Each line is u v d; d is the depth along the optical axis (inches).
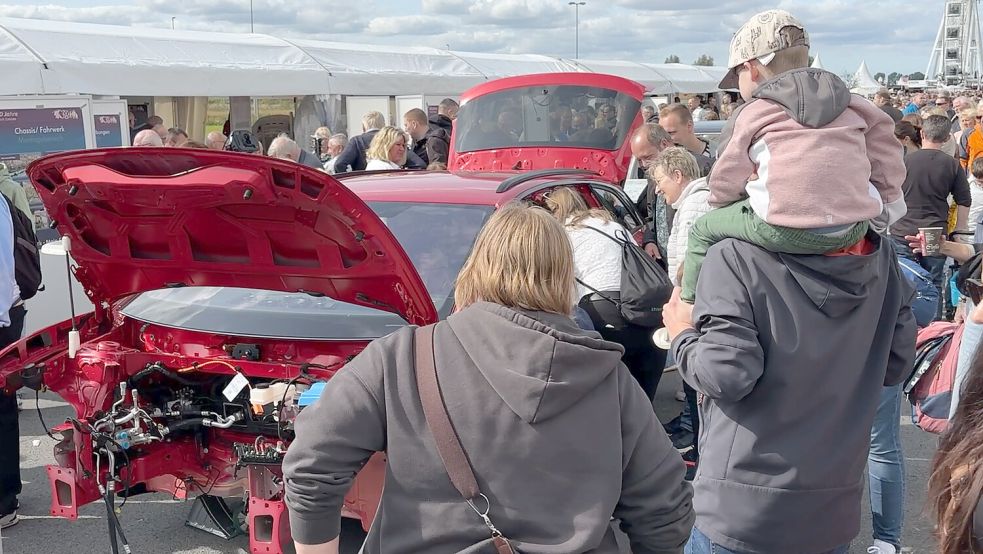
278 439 127.0
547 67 840.9
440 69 703.7
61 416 229.5
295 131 607.8
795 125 84.6
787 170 83.2
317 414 69.0
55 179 114.3
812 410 87.4
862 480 92.5
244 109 619.2
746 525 88.4
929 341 120.3
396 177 195.6
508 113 328.8
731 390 84.0
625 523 72.5
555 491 65.8
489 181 184.9
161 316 138.4
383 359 69.6
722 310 85.4
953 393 106.1
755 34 99.7
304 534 69.3
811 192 82.5
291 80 556.4
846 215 82.9
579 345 66.3
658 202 225.0
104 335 137.9
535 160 317.4
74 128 364.5
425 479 66.4
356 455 68.5
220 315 135.6
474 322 68.6
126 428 123.5
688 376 88.5
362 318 132.6
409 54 690.2
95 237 128.2
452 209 167.0
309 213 108.3
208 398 132.9
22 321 174.7
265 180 101.8
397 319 132.4
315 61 586.6
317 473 67.6
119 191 108.4
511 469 65.4
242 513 155.0
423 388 67.4
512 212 71.9
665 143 224.2
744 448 88.4
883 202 93.3
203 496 154.1
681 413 211.8
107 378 126.6
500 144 327.0
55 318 240.1
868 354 91.0
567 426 66.4
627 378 72.1
